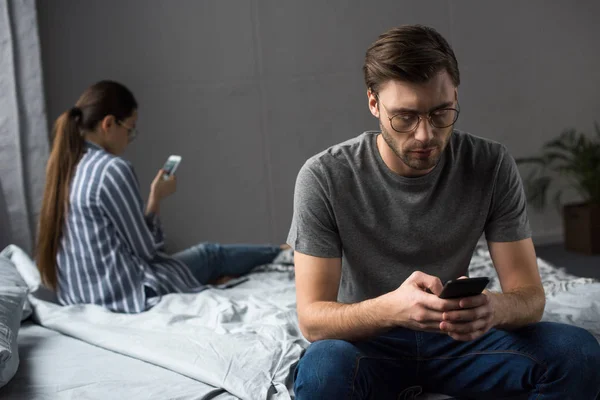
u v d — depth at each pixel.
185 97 4.29
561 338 1.41
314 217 1.57
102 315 2.31
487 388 1.52
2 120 3.52
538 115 4.93
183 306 2.35
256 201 4.46
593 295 2.11
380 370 1.53
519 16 4.83
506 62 4.83
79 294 2.51
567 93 4.97
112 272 2.48
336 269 1.58
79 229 2.51
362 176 1.58
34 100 3.56
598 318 1.93
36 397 1.65
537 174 4.96
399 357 1.56
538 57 4.89
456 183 1.59
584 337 1.41
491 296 1.39
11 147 3.54
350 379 1.40
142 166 4.24
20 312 2.07
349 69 4.55
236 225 4.45
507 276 1.59
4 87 3.52
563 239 5.00
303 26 4.45
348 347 1.42
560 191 4.99
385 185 1.56
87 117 2.58
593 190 4.55
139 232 2.53
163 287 2.52
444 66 1.39
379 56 1.42
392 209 1.58
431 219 1.58
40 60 3.57
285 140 4.48
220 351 1.84
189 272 2.68
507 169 1.60
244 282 2.84
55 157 2.56
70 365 1.88
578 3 4.93
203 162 4.36
